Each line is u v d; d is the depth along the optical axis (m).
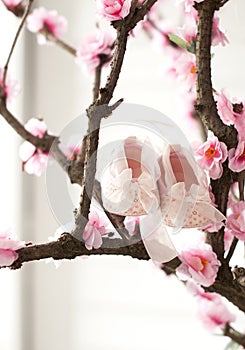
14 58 3.74
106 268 3.71
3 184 3.80
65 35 3.63
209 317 2.40
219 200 2.02
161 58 3.55
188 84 2.29
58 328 3.78
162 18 2.85
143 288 3.66
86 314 3.74
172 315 3.62
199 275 1.99
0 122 3.78
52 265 3.78
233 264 3.03
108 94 1.93
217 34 2.20
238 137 2.01
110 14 1.97
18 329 3.81
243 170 2.03
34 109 3.77
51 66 3.75
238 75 3.30
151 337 3.64
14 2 2.66
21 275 3.81
